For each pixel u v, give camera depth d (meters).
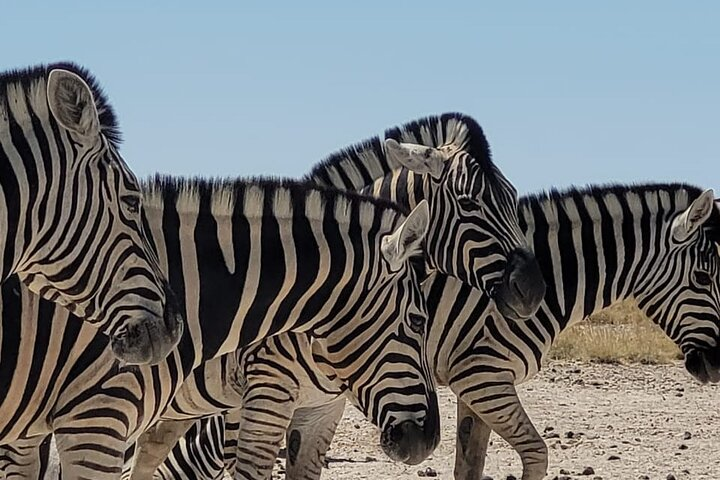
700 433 36.09
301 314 17.11
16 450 16.59
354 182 21.88
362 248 17.14
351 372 17.25
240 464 19.31
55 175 12.70
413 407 17.00
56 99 12.54
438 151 20.83
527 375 22.19
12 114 12.73
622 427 36.88
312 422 20.88
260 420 19.19
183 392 19.53
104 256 12.96
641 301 23.53
